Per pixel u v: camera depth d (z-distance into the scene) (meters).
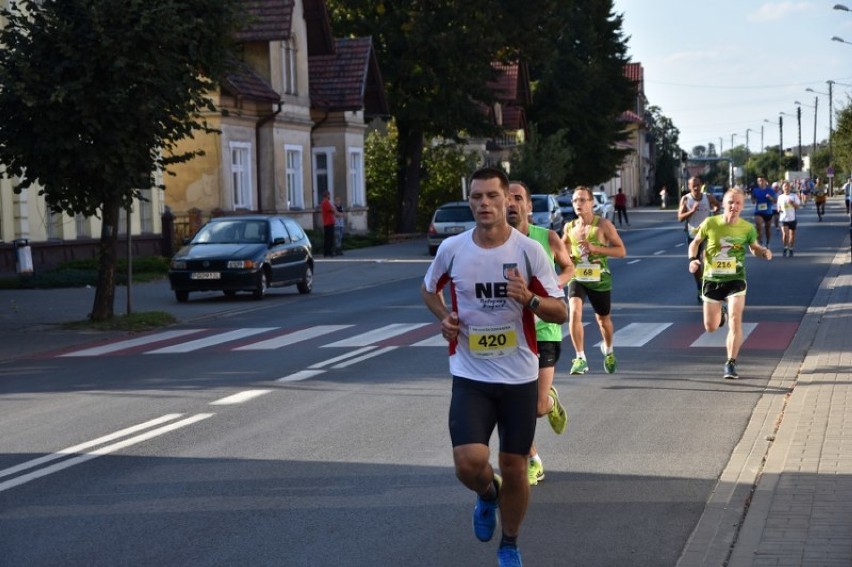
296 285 33.00
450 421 7.32
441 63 60.16
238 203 49.88
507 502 7.33
